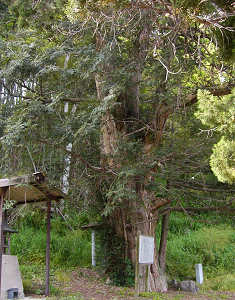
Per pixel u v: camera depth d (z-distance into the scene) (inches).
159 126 412.5
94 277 441.1
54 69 369.4
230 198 447.2
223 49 232.5
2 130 359.9
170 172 399.9
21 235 556.4
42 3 326.0
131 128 421.4
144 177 364.2
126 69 368.5
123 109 415.2
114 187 366.9
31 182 295.3
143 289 378.6
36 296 312.2
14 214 530.6
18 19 367.2
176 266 537.0
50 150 388.8
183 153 411.2
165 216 474.9
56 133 359.6
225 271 545.6
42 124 351.9
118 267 418.0
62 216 612.7
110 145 409.1
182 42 337.4
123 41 382.0
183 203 502.6
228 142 203.8
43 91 410.9
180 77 360.8
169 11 231.9
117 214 433.1
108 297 335.9
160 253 458.0
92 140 402.9
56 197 335.3
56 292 334.0
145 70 390.6
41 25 382.6
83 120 354.9
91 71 355.9
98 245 459.5
